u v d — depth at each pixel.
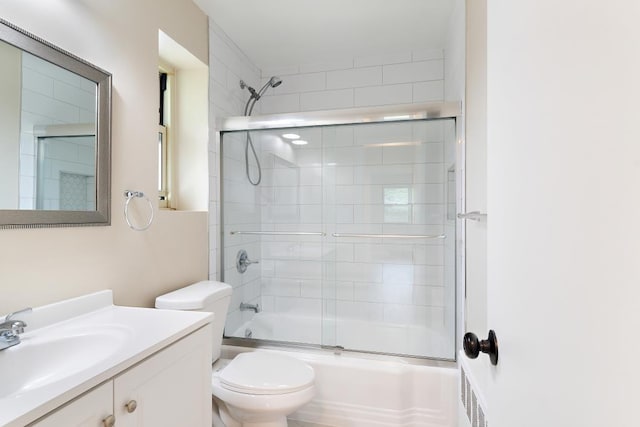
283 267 2.60
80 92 1.25
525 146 0.49
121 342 0.97
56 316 1.12
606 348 0.31
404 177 2.32
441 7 2.06
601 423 0.31
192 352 1.11
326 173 2.47
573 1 0.36
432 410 1.73
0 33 0.99
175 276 1.82
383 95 2.71
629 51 0.28
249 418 1.50
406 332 2.36
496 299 0.62
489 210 0.67
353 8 2.07
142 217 1.57
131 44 1.50
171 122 2.11
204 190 2.11
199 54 2.04
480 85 1.37
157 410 0.94
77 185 1.24
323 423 1.83
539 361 0.43
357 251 2.47
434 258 2.32
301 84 2.87
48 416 0.65
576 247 0.35
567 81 0.37
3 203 1.01
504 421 0.56
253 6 2.04
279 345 2.11
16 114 1.05
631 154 0.28
